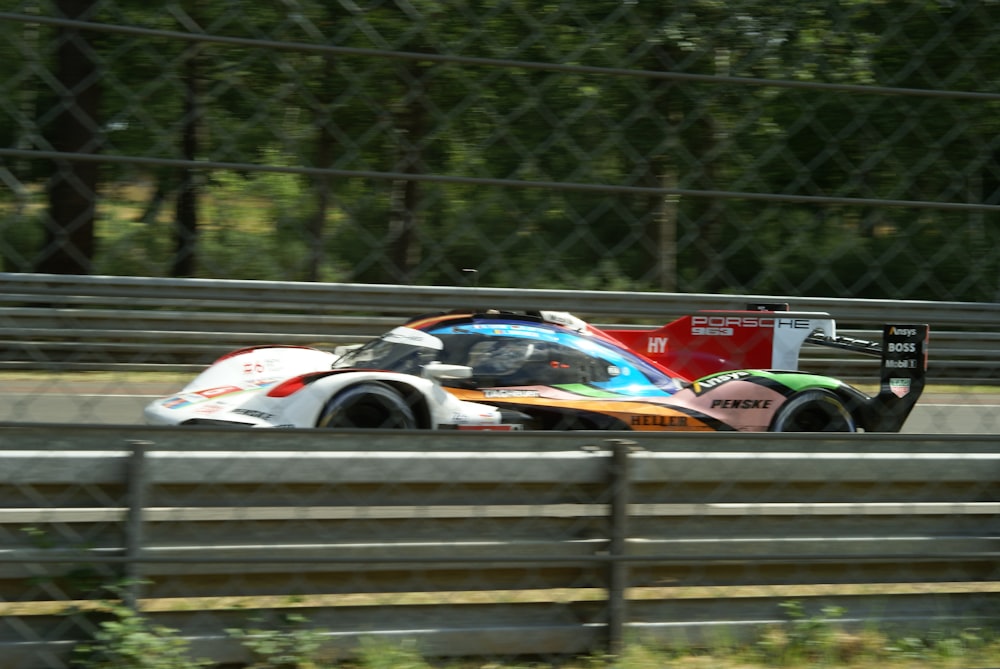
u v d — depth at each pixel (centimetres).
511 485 816
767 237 741
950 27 775
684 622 849
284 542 774
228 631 752
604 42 704
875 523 888
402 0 658
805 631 852
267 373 1694
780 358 1892
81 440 759
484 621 814
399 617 797
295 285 647
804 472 867
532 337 1739
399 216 679
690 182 724
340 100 648
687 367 1902
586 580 826
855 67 753
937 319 747
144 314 1261
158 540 746
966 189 789
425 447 792
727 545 854
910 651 853
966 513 909
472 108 682
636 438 813
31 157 562
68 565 722
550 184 642
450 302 657
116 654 707
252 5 662
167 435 743
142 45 621
